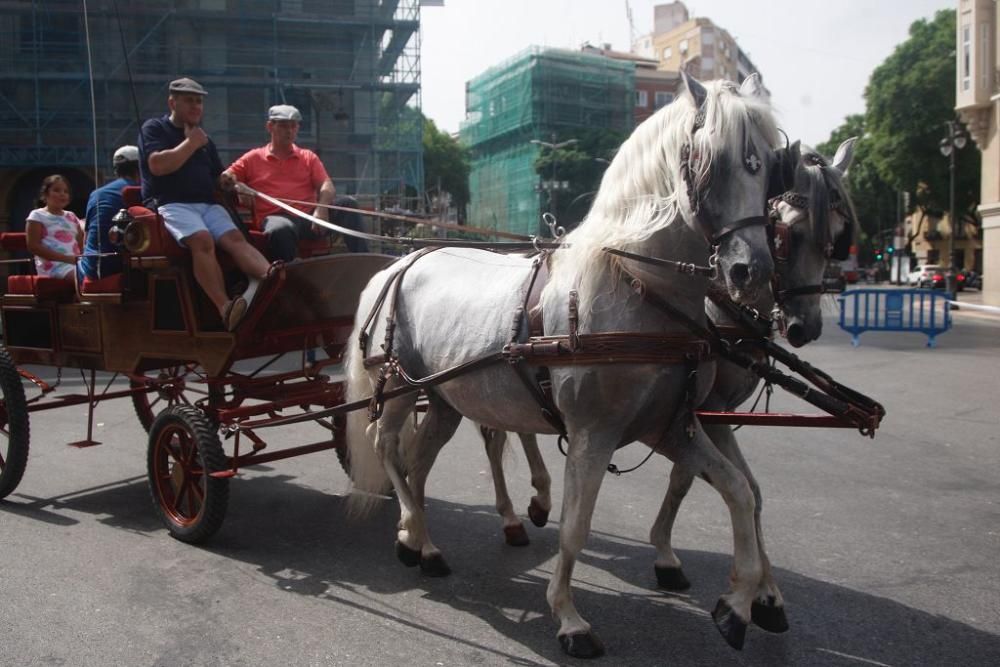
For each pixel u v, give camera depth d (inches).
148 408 292.4
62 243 259.6
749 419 148.6
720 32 2992.1
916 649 141.9
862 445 291.4
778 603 146.7
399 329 181.0
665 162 133.6
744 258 118.8
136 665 136.9
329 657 140.2
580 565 183.8
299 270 196.9
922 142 1627.7
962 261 2279.8
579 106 2219.5
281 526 212.1
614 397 136.6
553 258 151.3
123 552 190.9
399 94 1228.5
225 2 1113.4
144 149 209.2
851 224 182.4
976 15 976.9
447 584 173.6
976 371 463.8
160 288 209.0
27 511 222.4
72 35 1015.6
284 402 204.2
